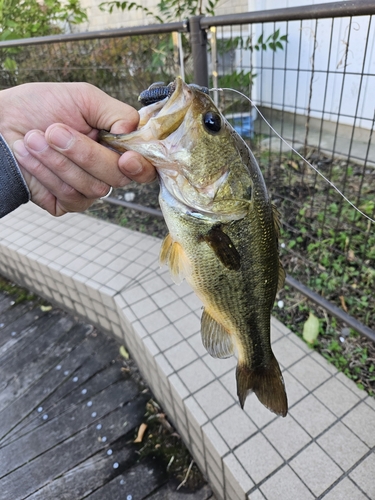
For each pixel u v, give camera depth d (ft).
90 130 0.87
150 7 4.16
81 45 2.85
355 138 2.93
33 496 1.56
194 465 1.61
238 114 2.77
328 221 2.29
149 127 0.80
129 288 2.04
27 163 0.80
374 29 2.55
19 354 2.25
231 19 1.69
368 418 1.31
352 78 2.82
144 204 2.92
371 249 2.05
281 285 1.15
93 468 1.63
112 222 2.84
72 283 2.22
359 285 1.89
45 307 2.58
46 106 0.82
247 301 1.03
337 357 1.57
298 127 3.31
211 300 1.01
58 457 1.69
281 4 3.18
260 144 2.88
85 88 0.84
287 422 1.32
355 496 1.12
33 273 2.52
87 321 2.40
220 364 1.56
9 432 1.82
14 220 2.91
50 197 0.92
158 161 0.83
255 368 1.13
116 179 0.83
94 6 4.67
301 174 2.73
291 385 1.45
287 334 1.68
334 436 1.27
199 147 0.84
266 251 0.99
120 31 2.07
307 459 1.21
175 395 1.52
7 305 2.65
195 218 0.90
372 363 1.54
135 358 2.06
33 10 3.78
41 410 1.91
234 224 0.92
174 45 2.01
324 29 2.87
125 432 1.76
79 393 1.97
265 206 0.96
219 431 1.32
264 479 1.18
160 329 1.76
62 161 0.77
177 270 1.01
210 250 0.93
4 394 2.01
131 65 2.73
